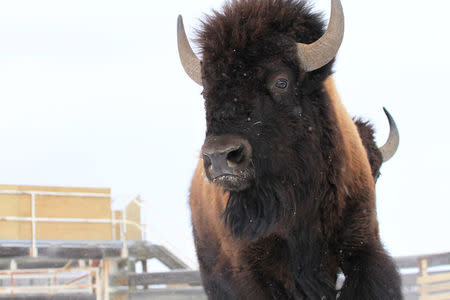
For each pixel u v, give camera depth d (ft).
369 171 18.35
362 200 17.16
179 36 17.58
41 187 43.96
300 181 15.93
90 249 41.73
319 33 16.83
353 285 16.16
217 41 15.49
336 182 16.61
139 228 47.83
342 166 16.74
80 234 44.29
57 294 43.16
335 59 16.56
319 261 16.87
